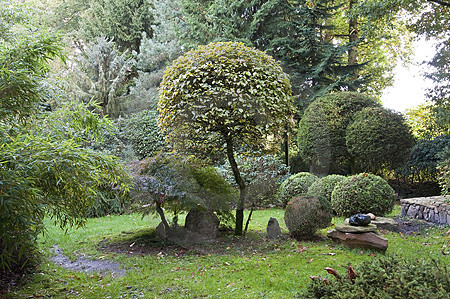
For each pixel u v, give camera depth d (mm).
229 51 3115
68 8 14195
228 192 3295
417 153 6672
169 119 3086
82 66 9047
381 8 7129
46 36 2842
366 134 3832
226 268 2842
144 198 3387
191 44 9367
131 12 13109
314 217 3643
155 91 5824
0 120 2553
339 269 2736
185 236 3508
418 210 4938
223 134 2969
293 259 3059
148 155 3832
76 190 2369
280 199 4449
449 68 6914
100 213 5523
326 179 5129
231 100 2760
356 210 4664
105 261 3195
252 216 4047
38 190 2018
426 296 1217
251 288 2414
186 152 3188
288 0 8242
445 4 6996
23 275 2734
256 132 2910
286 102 2936
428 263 1515
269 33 6996
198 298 2277
